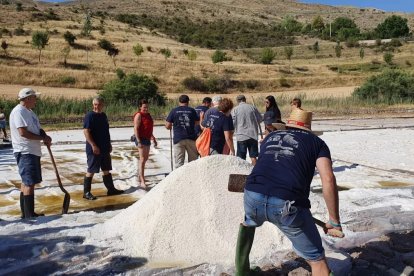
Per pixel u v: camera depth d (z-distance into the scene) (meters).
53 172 11.55
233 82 59.75
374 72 72.31
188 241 5.25
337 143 16.42
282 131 4.05
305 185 3.80
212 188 5.70
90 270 4.87
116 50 72.00
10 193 9.45
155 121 27.23
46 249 5.36
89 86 53.53
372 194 8.00
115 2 176.00
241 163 6.11
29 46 67.75
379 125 23.44
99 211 8.06
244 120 10.07
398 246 5.25
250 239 4.25
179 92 56.00
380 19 197.12
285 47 95.06
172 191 5.63
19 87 48.91
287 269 4.76
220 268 4.87
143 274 4.74
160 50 80.00
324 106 32.41
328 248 5.23
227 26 152.12
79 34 82.38
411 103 34.25
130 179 10.53
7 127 23.77
